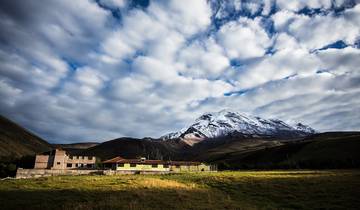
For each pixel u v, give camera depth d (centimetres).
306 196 3547
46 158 10488
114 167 9956
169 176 6391
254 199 3538
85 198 3250
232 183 4678
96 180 5109
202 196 3556
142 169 10025
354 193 3534
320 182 4416
